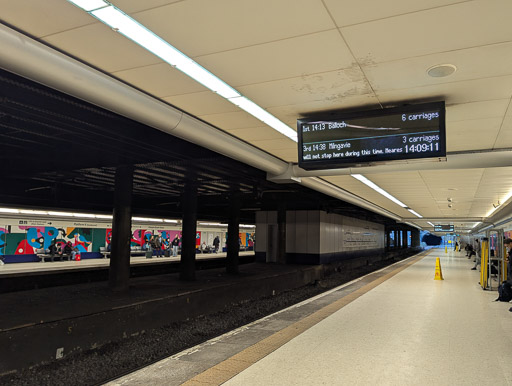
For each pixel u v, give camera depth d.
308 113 5.35
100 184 11.06
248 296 10.87
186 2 2.79
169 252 27.17
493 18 2.90
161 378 3.67
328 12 2.88
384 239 35.50
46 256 20.23
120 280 8.05
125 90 4.24
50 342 5.42
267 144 7.18
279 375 3.77
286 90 4.50
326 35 3.23
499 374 3.88
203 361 4.17
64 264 18.95
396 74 4.00
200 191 12.08
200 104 5.02
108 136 5.39
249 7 2.83
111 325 6.43
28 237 19.73
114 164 7.55
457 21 2.96
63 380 5.05
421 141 4.47
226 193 12.53
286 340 5.02
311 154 5.09
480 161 7.10
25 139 5.89
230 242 12.90
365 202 16.55
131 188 8.20
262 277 11.76
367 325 5.91
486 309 7.32
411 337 5.25
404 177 10.59
